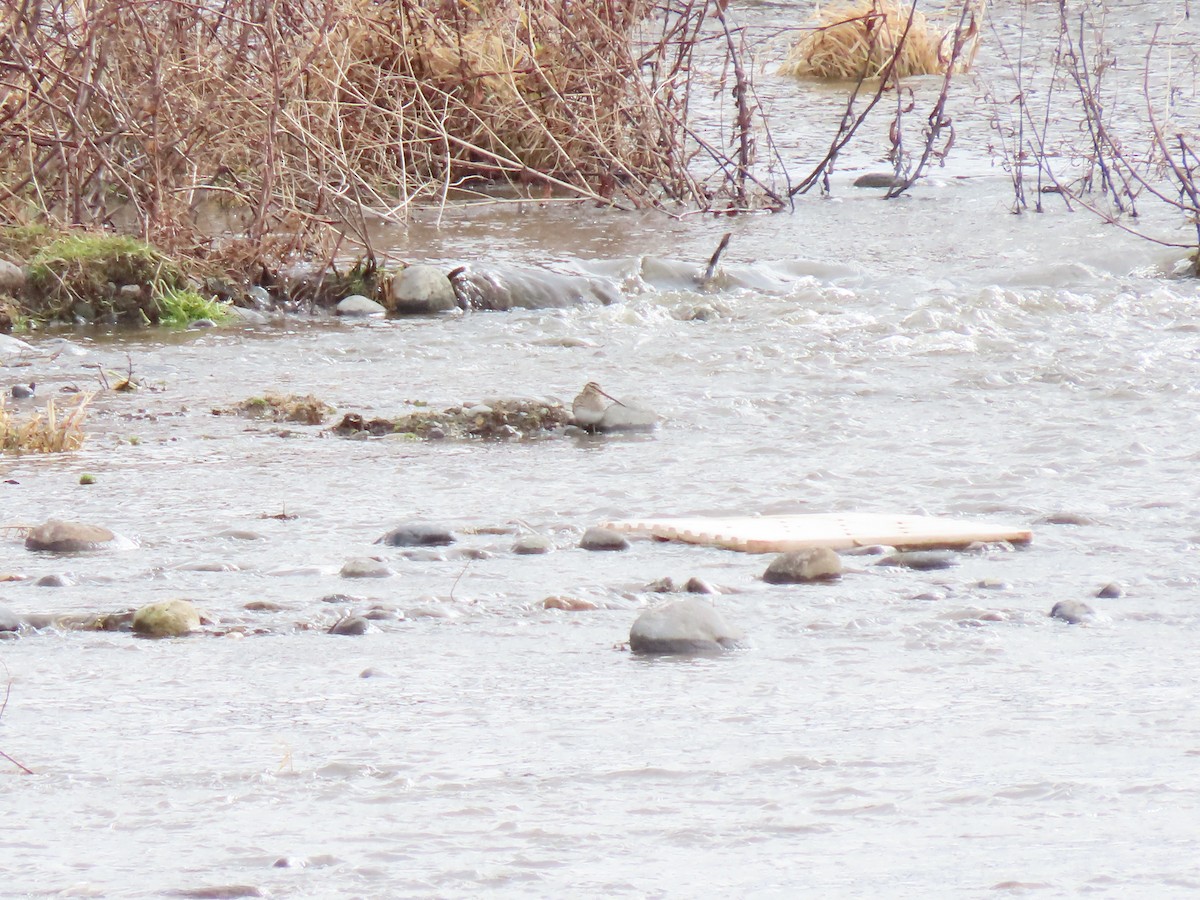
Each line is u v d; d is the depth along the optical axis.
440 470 25.23
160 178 41.66
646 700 14.11
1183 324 36.91
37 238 41.28
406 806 11.41
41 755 12.72
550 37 55.62
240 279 41.59
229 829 10.97
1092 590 17.94
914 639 16.08
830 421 28.41
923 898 9.48
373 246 47.00
